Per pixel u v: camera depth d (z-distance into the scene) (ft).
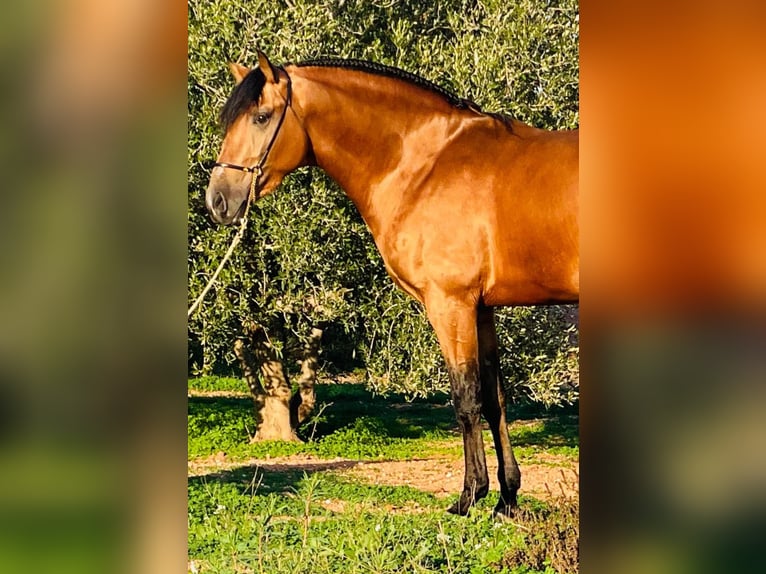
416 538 11.73
